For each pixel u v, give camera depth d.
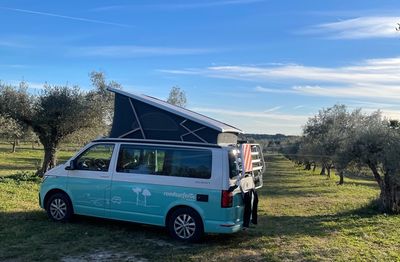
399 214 14.45
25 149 60.47
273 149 59.34
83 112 18.34
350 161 15.87
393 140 14.56
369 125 16.27
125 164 9.07
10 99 18.05
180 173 8.52
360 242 9.34
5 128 19.02
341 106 39.28
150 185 8.70
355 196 20.41
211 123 8.70
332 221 12.32
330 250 8.34
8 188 14.70
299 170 46.88
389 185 14.90
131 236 8.67
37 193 14.20
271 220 12.26
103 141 9.40
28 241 7.96
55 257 7.09
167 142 8.79
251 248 8.23
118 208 8.98
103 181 9.16
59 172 9.66
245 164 8.52
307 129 43.47
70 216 9.53
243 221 8.59
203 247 8.07
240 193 8.50
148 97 9.78
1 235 8.29
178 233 8.44
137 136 9.32
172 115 9.02
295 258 7.64
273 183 28.00
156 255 7.43
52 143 19.00
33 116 18.25
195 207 8.27
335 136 33.03
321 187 25.50
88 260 7.03
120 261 7.03
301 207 15.76
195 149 8.50
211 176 8.24
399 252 8.49
